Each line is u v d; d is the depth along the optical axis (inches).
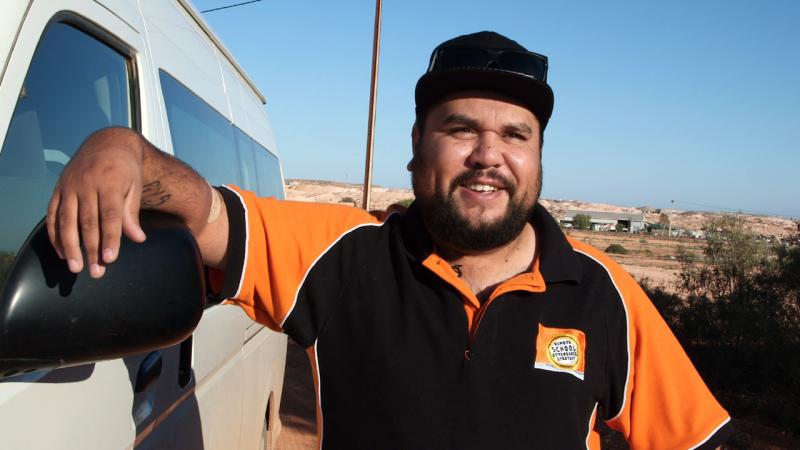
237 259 69.7
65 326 46.7
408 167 79.1
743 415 361.4
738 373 393.1
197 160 108.4
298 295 71.4
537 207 79.3
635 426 72.2
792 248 490.3
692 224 5679.1
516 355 67.9
